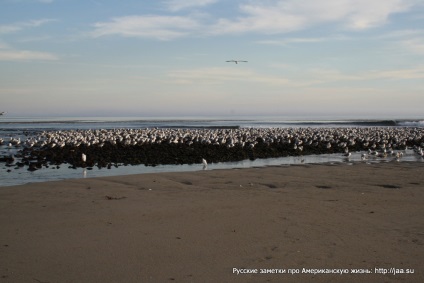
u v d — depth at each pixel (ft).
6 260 25.23
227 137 137.69
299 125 357.20
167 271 23.75
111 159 89.45
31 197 43.65
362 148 123.95
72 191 47.21
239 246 27.73
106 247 27.50
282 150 111.24
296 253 26.48
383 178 57.21
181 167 79.87
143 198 43.19
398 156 93.25
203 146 116.88
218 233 30.55
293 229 31.55
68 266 24.38
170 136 141.18
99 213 36.40
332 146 123.75
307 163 82.69
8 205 39.73
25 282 22.25
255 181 54.95
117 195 44.91
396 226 32.40
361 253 26.45
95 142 125.08
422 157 95.81
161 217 35.04
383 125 356.18
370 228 31.86
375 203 40.65
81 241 28.68
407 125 353.92
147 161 87.04
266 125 353.92
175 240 28.94
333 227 32.09
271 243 28.32
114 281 22.44
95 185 51.37
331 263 24.86
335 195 44.80
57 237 29.58
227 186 51.16
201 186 51.29
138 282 22.33
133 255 26.11
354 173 62.44
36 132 227.20
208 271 23.76
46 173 71.36
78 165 81.41
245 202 41.04
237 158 94.22
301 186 51.03
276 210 37.58
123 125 354.54
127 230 31.30
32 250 26.91
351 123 399.65
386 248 27.30
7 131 240.32
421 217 35.14
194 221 33.81
